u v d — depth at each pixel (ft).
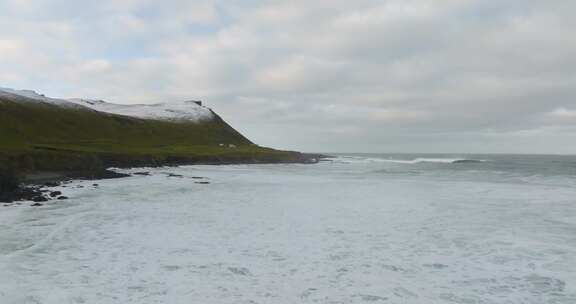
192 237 56.29
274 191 111.24
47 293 35.50
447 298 35.81
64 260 45.21
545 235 58.29
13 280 38.65
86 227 61.93
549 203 88.22
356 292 36.88
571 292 37.35
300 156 403.34
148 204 85.40
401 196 100.42
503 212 76.89
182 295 35.55
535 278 40.86
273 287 37.81
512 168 241.96
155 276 40.29
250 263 44.75
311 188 119.65
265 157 328.29
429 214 74.64
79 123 338.13
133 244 52.31
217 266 43.65
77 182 130.00
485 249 51.11
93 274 40.65
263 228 62.28
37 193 96.89
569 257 47.67
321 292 36.78
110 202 87.66
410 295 36.35
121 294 35.53
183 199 93.66
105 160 206.08
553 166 268.62
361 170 224.12
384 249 50.85
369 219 69.82
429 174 187.62
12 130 261.24
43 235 56.49
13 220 66.59
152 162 233.35
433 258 47.26
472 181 145.89
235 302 34.30
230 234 58.23
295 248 50.98
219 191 110.52
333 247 51.57
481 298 35.88
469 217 71.92
